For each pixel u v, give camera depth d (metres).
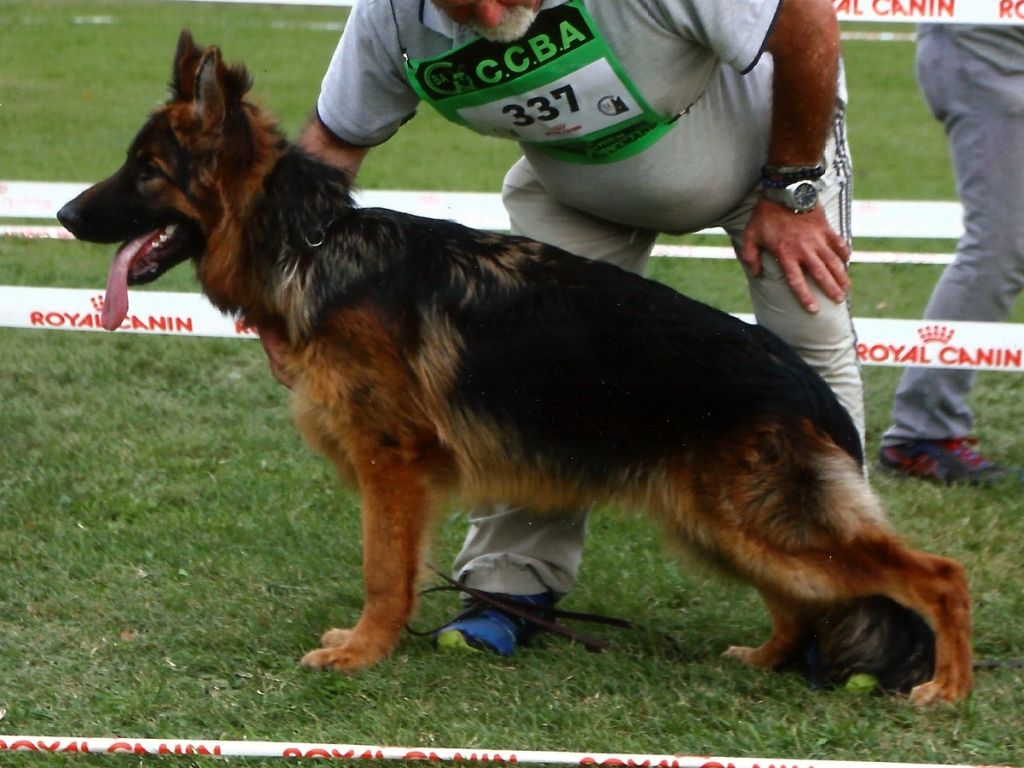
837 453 4.36
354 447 4.61
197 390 7.90
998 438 7.57
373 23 4.46
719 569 4.64
